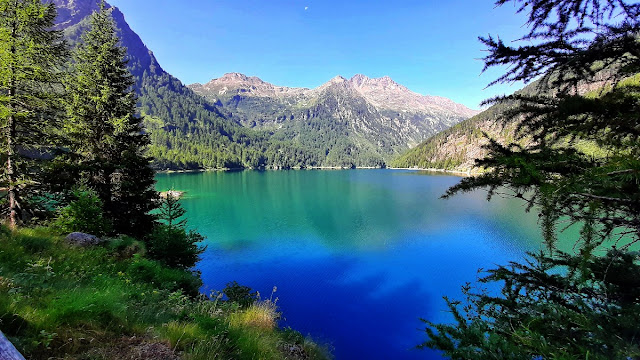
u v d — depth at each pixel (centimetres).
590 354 256
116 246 1174
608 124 224
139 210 1644
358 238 3431
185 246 1418
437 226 3881
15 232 947
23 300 453
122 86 1847
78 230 1262
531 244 3017
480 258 2694
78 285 635
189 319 662
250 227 4016
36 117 1391
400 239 3350
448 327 372
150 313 627
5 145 1324
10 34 1277
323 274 2422
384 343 1551
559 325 321
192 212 5062
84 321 469
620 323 276
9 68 1250
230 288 1345
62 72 1499
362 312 1842
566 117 243
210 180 11075
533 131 266
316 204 5875
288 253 2942
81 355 394
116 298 609
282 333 993
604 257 340
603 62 246
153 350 459
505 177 242
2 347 265
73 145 1582
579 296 349
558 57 255
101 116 1689
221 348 535
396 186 9106
